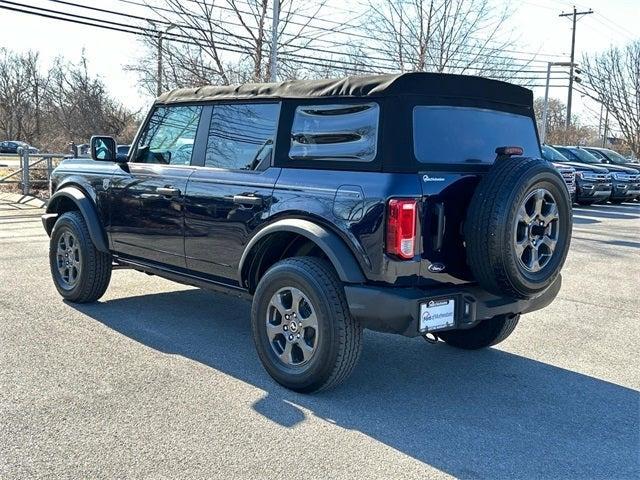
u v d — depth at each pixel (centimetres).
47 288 678
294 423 374
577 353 527
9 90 5369
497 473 325
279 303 424
